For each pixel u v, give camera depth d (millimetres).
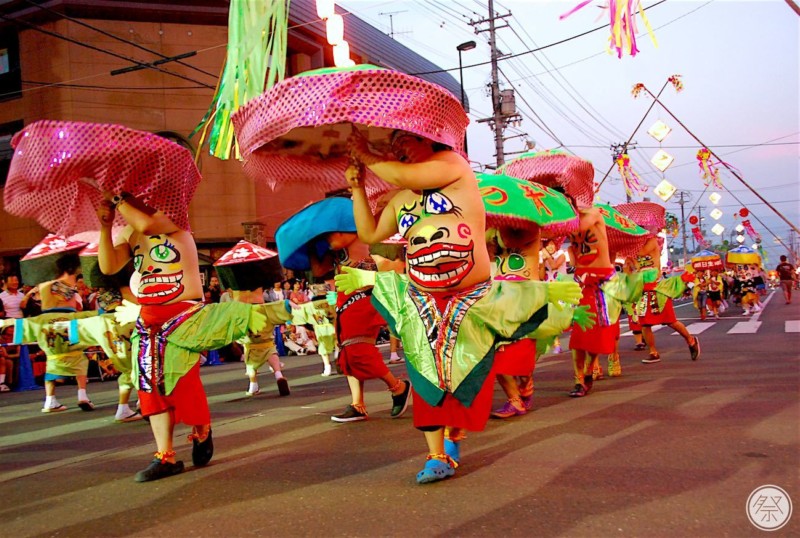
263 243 22391
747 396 5781
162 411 4129
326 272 6039
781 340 10430
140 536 3129
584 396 6379
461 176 3688
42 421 7043
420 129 3453
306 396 7773
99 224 4699
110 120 21594
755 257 20500
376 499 3477
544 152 6273
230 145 4656
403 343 3779
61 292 7648
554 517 3064
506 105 27812
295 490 3719
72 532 3236
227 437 5387
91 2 21250
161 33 22094
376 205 4707
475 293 3709
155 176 4051
